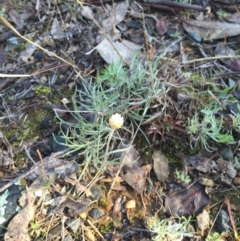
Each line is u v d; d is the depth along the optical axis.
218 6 0.33
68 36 0.31
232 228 0.24
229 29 0.31
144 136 0.26
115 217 0.24
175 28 0.32
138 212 0.24
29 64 0.30
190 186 0.25
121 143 0.26
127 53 0.30
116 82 0.27
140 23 0.32
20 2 0.33
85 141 0.25
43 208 0.24
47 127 0.27
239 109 0.27
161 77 0.27
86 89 0.27
